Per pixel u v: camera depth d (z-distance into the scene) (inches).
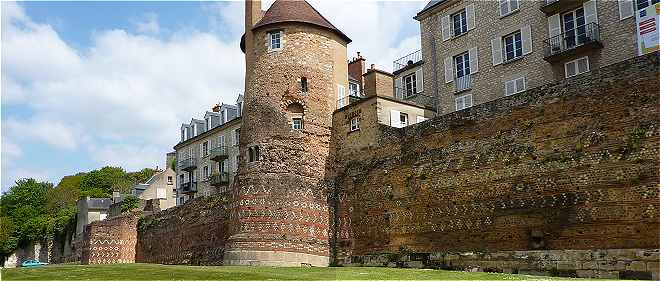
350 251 1389.0
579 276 957.2
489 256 1098.7
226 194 1630.2
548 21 1379.2
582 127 1012.5
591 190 970.7
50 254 3134.8
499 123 1146.7
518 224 1064.8
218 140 2475.4
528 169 1071.6
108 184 4256.9
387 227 1311.5
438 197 1217.4
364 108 1444.4
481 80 1514.5
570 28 1348.4
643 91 944.3
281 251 1357.0
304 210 1409.9
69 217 3090.6
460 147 1205.1
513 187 1089.4
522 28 1433.3
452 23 1619.1
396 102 1459.2
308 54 1505.9
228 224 1565.0
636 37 1214.3
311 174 1449.3
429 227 1221.7
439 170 1229.1
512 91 1438.2
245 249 1368.1
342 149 1485.0
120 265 1284.4
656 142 906.7
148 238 2023.9
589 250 953.5
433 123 1272.1
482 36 1526.8
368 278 902.4
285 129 1453.0
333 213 1455.5
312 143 1467.8
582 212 974.4
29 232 3218.5
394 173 1327.5
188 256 1749.5
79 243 2815.0
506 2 1480.1
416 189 1266.0
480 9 1541.6
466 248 1143.0
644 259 883.4
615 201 935.0
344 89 1579.7
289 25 1509.6
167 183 3211.1
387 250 1300.4
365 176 1397.6
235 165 2336.4
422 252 1224.2
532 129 1087.6
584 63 1302.9
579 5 1322.6
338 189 1462.8
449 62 1603.1
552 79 1357.0
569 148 1021.2
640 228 898.1
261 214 1389.0
